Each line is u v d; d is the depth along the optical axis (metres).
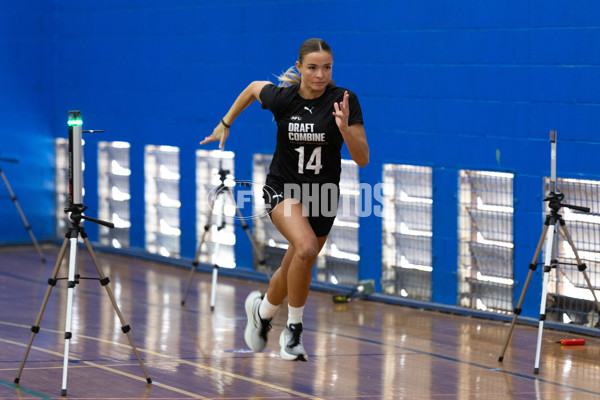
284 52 19.45
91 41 23.78
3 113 24.23
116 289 19.09
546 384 11.95
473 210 16.70
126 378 11.66
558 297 15.58
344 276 18.95
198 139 21.39
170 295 18.59
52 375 11.70
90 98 23.98
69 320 10.89
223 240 21.12
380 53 17.75
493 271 16.55
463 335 15.11
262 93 10.62
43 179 25.00
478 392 11.45
